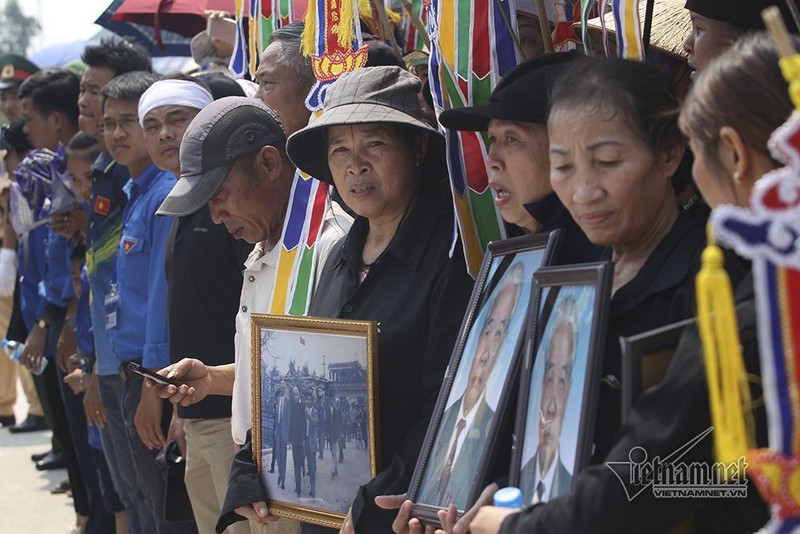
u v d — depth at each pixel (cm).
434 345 371
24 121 1024
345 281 409
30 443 1179
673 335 257
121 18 929
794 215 191
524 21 449
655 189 288
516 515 267
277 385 405
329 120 389
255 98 542
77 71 1049
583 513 252
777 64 229
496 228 384
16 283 962
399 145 394
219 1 867
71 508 934
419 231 390
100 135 721
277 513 405
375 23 585
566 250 332
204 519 550
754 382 238
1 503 954
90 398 728
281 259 474
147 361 600
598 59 293
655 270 286
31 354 888
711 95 235
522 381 296
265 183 487
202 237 531
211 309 532
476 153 383
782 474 198
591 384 267
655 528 255
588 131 284
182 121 613
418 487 332
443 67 400
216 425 531
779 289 195
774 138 193
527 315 308
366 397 378
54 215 780
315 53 471
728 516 271
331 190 475
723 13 356
